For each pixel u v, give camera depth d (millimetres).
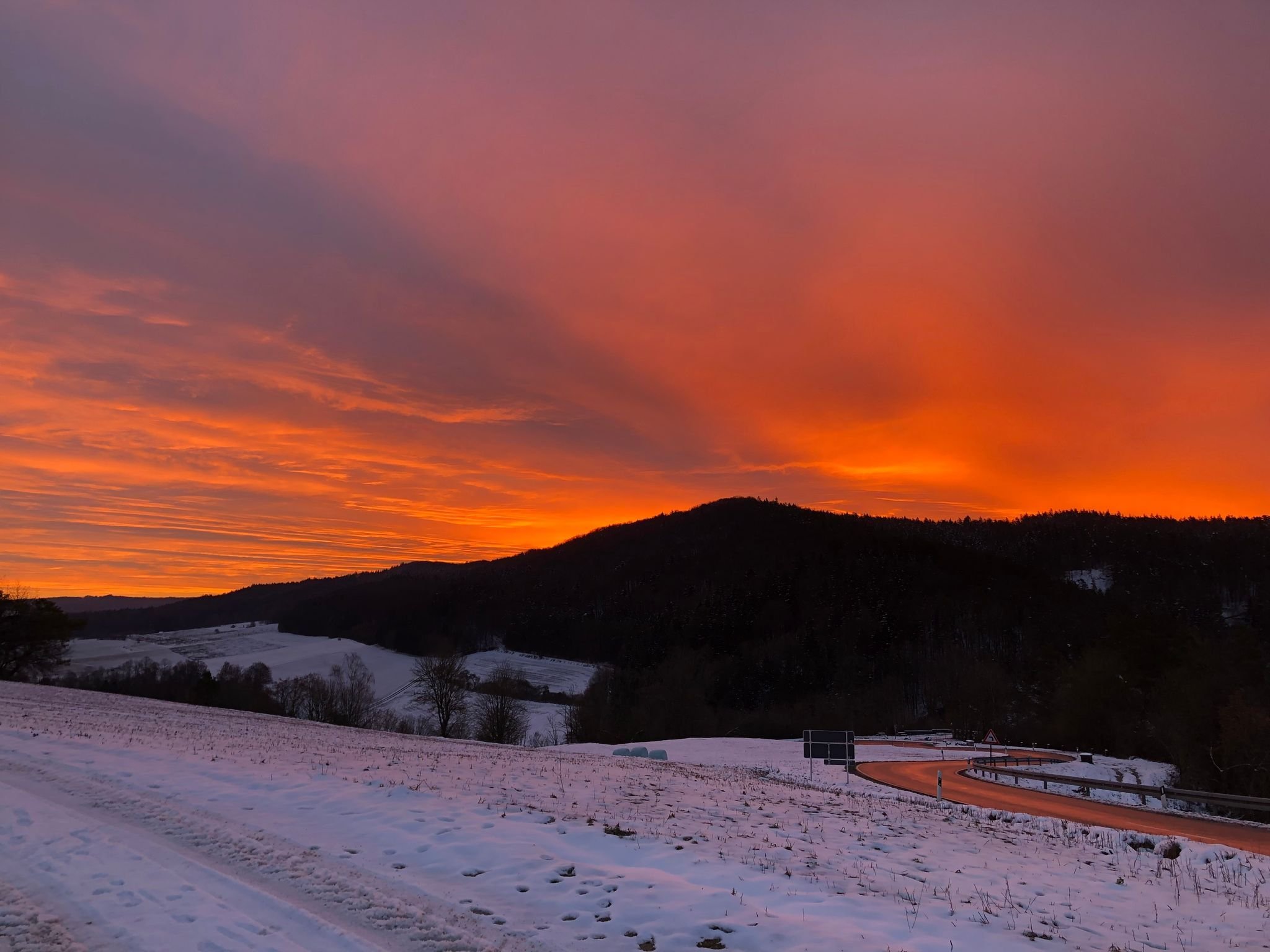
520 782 18078
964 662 104000
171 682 95188
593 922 7961
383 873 9289
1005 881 11594
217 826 11156
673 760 44812
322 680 87000
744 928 7918
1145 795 27266
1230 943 9008
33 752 17125
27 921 7305
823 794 24516
